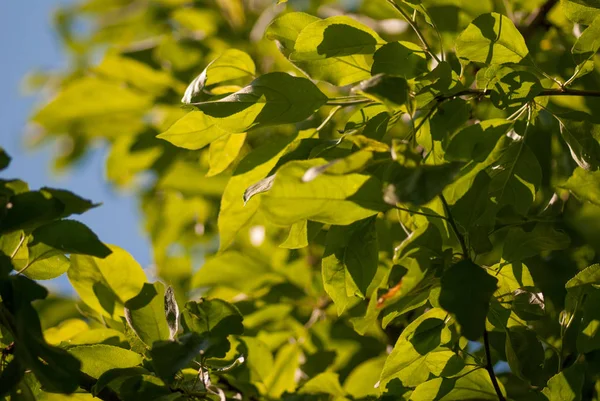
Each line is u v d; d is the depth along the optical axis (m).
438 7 2.32
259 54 2.99
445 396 1.71
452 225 1.38
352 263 1.54
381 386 1.68
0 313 1.38
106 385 1.64
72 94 3.01
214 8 3.23
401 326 2.53
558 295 2.14
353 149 1.53
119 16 3.58
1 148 1.39
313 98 1.61
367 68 1.68
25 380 1.56
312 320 2.76
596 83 2.09
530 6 2.45
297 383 2.54
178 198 3.18
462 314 1.26
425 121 1.60
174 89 3.04
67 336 2.13
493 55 1.61
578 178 1.68
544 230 1.61
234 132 1.60
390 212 2.46
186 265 3.34
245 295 2.78
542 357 1.71
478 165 1.50
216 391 1.67
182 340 1.53
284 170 1.30
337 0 3.19
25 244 1.57
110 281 1.99
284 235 2.94
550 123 2.32
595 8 1.69
